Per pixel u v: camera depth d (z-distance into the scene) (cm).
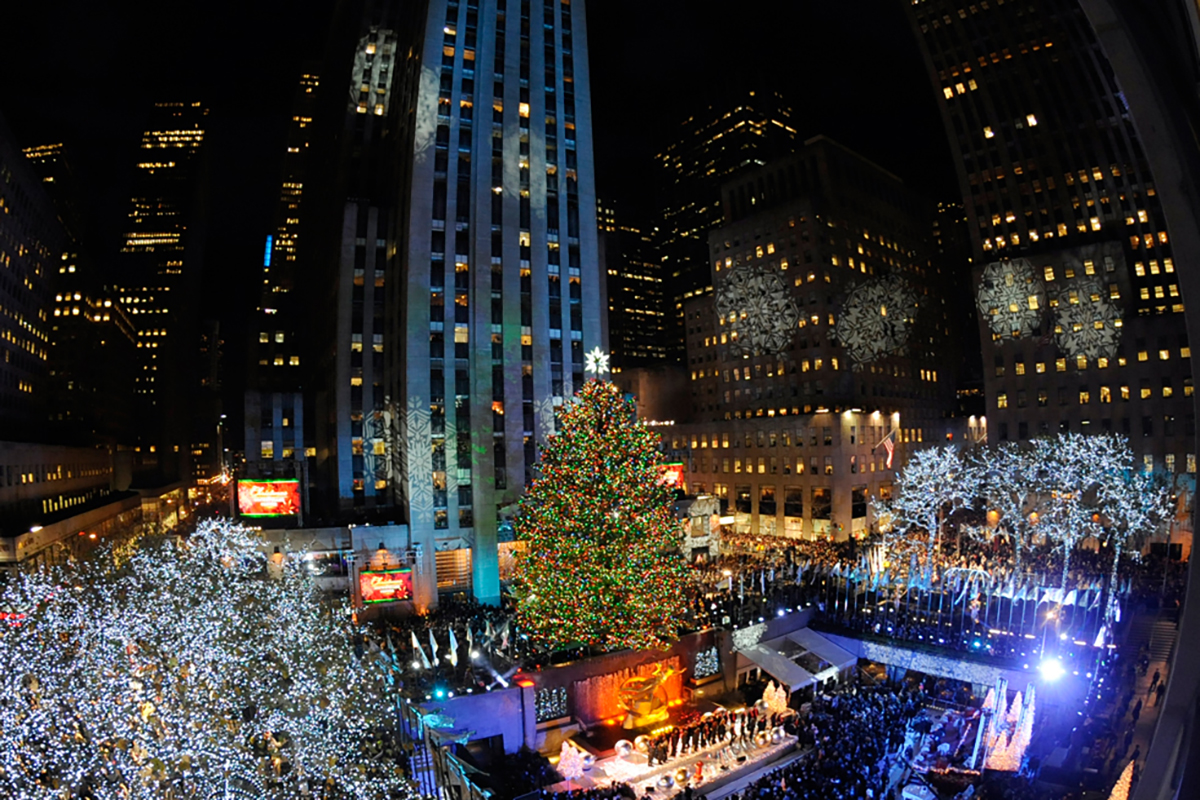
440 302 6219
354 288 7212
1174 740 554
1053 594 4481
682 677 3934
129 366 16188
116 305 14550
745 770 3078
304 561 5562
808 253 9681
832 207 9912
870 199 10638
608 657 3672
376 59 8688
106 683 2216
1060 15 8712
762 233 10331
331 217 8438
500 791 2838
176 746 2023
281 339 10369
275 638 3023
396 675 3472
